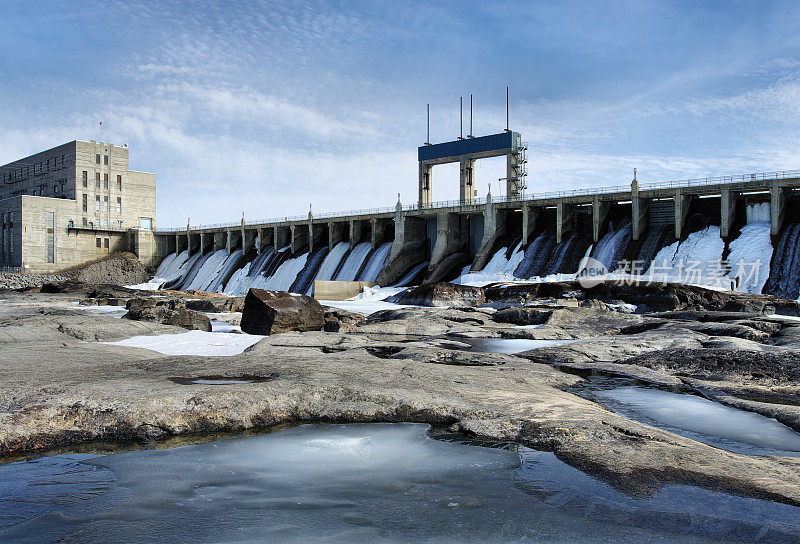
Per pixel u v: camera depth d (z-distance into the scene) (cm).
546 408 1146
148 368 1521
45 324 2359
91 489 806
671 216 6191
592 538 643
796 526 650
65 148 11569
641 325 3027
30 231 10569
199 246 11719
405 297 5172
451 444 994
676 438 976
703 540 629
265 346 2156
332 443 1010
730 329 2538
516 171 7638
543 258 6644
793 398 1371
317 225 9288
